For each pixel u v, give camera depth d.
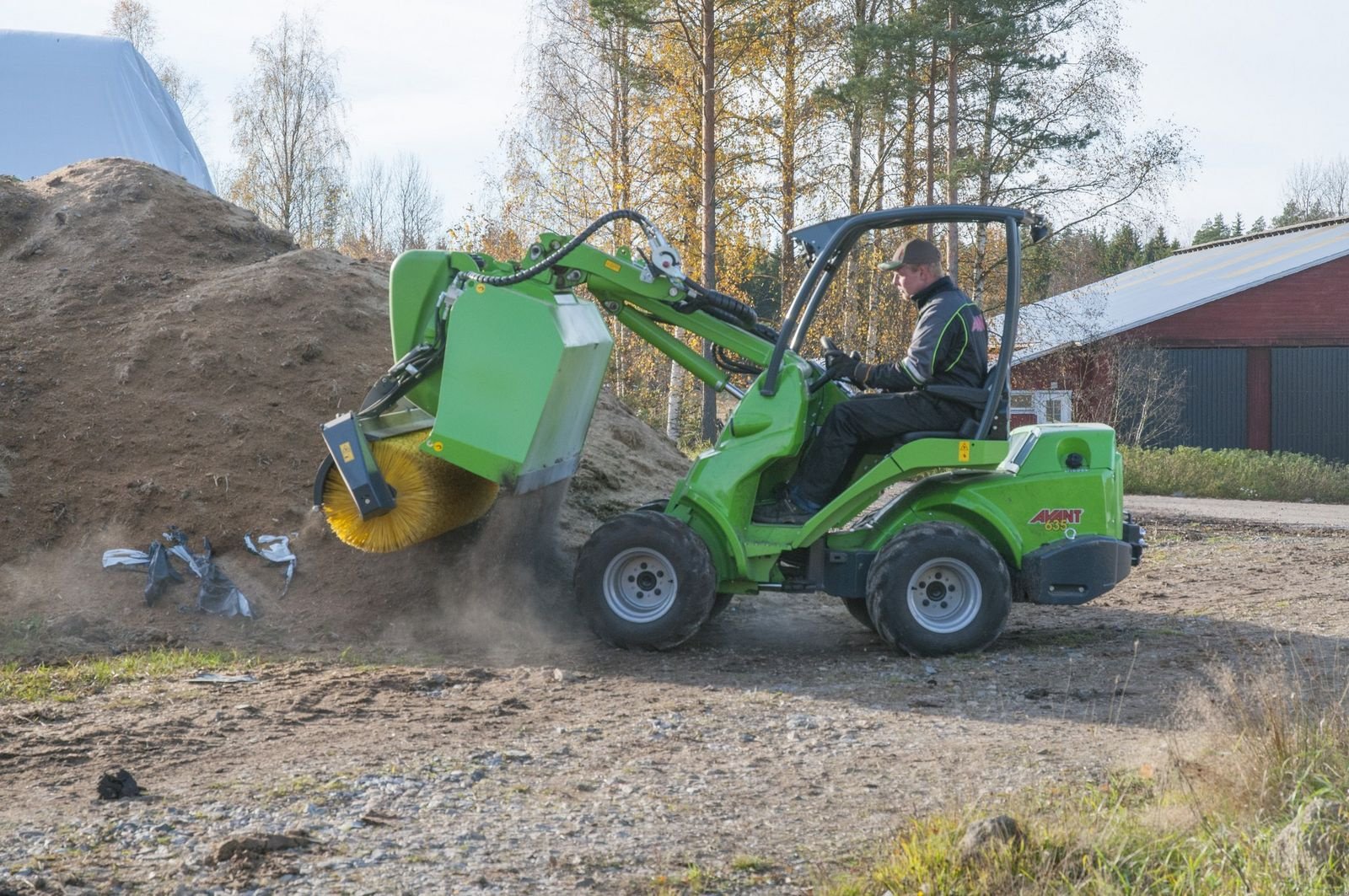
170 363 9.14
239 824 4.11
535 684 6.38
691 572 7.02
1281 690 5.16
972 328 7.08
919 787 4.61
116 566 7.66
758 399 7.16
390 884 3.62
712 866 3.80
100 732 5.23
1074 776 4.70
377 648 7.29
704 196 25.34
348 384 9.30
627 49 28.30
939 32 25.34
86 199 11.02
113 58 18.78
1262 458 23.47
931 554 7.07
